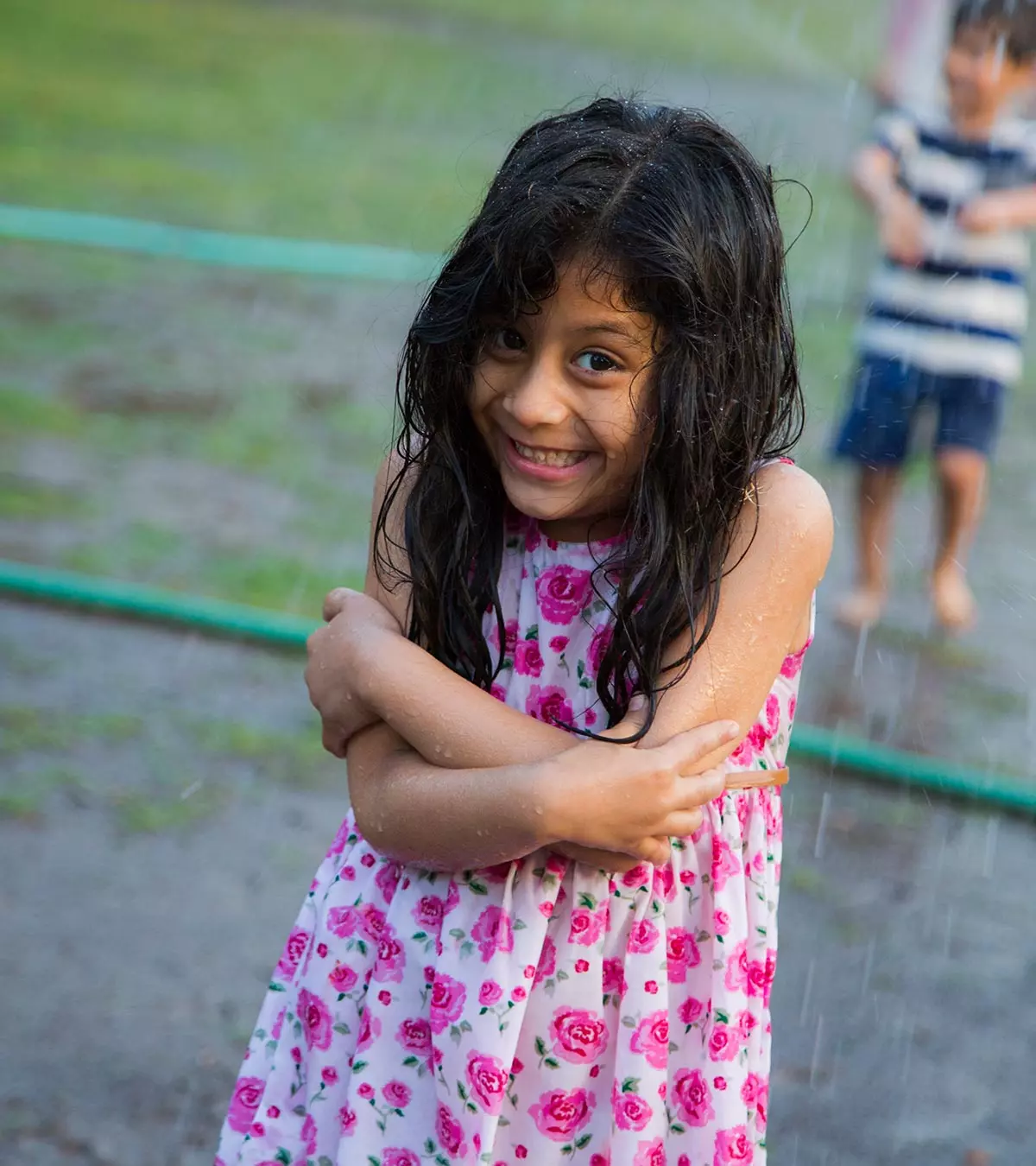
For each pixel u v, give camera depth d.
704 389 1.65
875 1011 2.88
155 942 2.95
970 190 4.38
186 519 4.80
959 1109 2.66
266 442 5.45
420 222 8.14
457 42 13.18
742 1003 1.77
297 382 6.03
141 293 6.88
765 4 16.50
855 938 3.08
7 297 6.66
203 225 7.82
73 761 3.51
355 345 6.48
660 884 1.75
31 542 4.55
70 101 10.31
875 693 4.05
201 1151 2.45
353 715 1.78
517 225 1.59
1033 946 3.10
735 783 1.76
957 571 4.46
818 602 4.56
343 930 1.84
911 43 5.60
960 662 4.25
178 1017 2.76
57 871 3.12
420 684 1.72
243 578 4.43
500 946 1.71
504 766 1.66
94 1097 2.55
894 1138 2.57
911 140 4.47
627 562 1.70
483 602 1.81
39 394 5.68
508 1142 1.76
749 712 1.74
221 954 2.93
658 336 1.63
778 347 1.74
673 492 1.67
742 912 1.78
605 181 1.60
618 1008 1.74
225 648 4.11
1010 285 4.39
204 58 12.01
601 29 14.24
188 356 6.20
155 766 3.52
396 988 1.78
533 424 1.64
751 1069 1.79
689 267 1.60
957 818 3.52
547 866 1.72
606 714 1.79
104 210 7.94
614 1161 1.71
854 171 4.51
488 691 1.82
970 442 4.37
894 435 4.41
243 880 3.15
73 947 2.91
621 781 1.62
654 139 1.67
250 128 10.02
